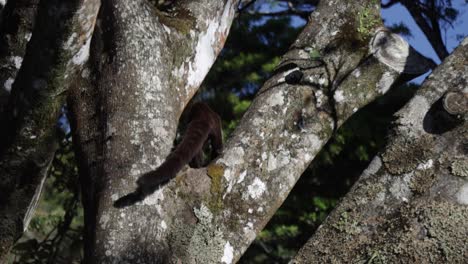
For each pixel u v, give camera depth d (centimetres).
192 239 422
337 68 480
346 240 406
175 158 427
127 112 439
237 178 443
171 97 468
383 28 492
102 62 454
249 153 448
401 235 393
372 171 423
